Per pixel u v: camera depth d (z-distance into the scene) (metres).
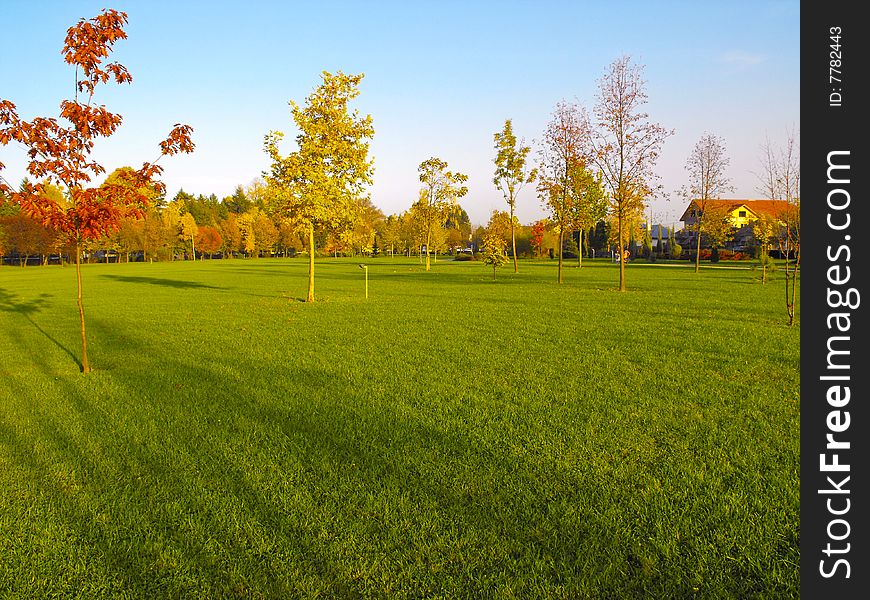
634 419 6.38
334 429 6.18
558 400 7.20
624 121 24.95
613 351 10.48
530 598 3.29
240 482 4.84
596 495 4.51
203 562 3.68
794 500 4.36
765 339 11.46
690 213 79.75
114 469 5.17
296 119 20.69
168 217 91.88
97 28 8.69
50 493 4.70
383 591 3.36
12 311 19.00
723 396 7.25
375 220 107.38
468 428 6.16
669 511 4.22
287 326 14.55
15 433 6.17
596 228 85.56
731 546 3.78
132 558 3.74
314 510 4.32
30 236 73.62
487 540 3.87
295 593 3.36
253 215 103.50
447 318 15.78
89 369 9.49
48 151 8.58
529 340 11.84
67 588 3.46
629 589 3.36
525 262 66.19
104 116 8.77
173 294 25.70
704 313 16.19
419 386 8.02
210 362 9.93
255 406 7.10
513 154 39.62
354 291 26.72
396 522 4.12
